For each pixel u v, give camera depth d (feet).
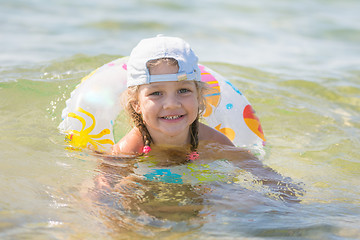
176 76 12.73
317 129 17.58
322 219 10.30
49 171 12.34
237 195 11.40
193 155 13.88
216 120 16.07
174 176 12.46
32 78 19.29
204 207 10.65
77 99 15.30
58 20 35.14
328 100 20.93
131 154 13.80
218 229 9.67
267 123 17.90
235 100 16.33
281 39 35.29
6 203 10.37
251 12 44.42
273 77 23.52
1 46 26.71
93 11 38.83
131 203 10.77
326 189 12.33
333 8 48.67
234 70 24.25
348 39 36.50
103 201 10.82
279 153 15.24
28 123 15.74
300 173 13.58
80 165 12.88
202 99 14.19
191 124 14.14
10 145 13.88
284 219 10.21
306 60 28.86
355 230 9.78
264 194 11.60
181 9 42.55
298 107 19.57
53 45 27.76
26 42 28.12
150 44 13.19
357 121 18.57
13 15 35.45
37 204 10.46
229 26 37.81
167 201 10.93
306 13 45.57
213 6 45.39
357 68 26.84
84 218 9.98
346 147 15.84
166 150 13.93
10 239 8.89
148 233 9.45
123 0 43.98
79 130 14.56
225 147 14.47
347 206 11.19
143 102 13.17
